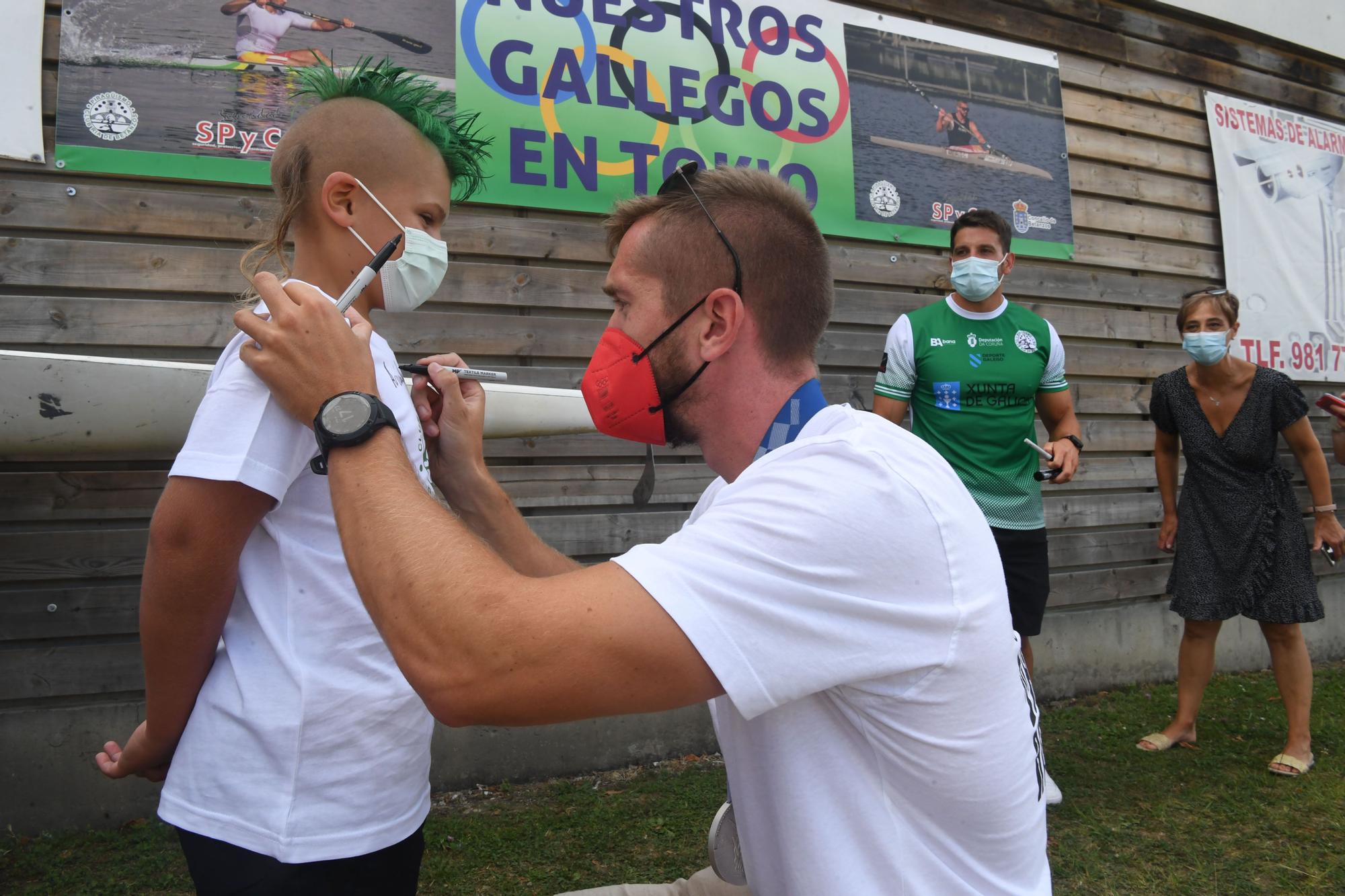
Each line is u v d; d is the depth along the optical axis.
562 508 3.26
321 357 0.84
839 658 0.72
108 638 2.70
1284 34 4.95
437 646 0.70
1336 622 4.96
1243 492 3.30
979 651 0.77
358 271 1.23
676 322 0.93
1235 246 4.73
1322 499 3.33
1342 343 5.05
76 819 2.59
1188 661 3.45
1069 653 4.14
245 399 0.99
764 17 3.54
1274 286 4.84
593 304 3.30
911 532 0.75
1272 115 4.95
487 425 2.76
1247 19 4.82
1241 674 4.55
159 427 2.30
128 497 2.71
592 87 3.23
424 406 1.26
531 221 3.21
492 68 3.08
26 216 2.63
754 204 0.93
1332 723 3.71
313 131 1.22
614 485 3.31
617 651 0.69
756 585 0.71
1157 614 4.38
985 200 4.02
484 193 3.08
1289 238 4.92
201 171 2.76
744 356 0.93
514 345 3.17
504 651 0.68
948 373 3.05
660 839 2.59
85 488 2.66
